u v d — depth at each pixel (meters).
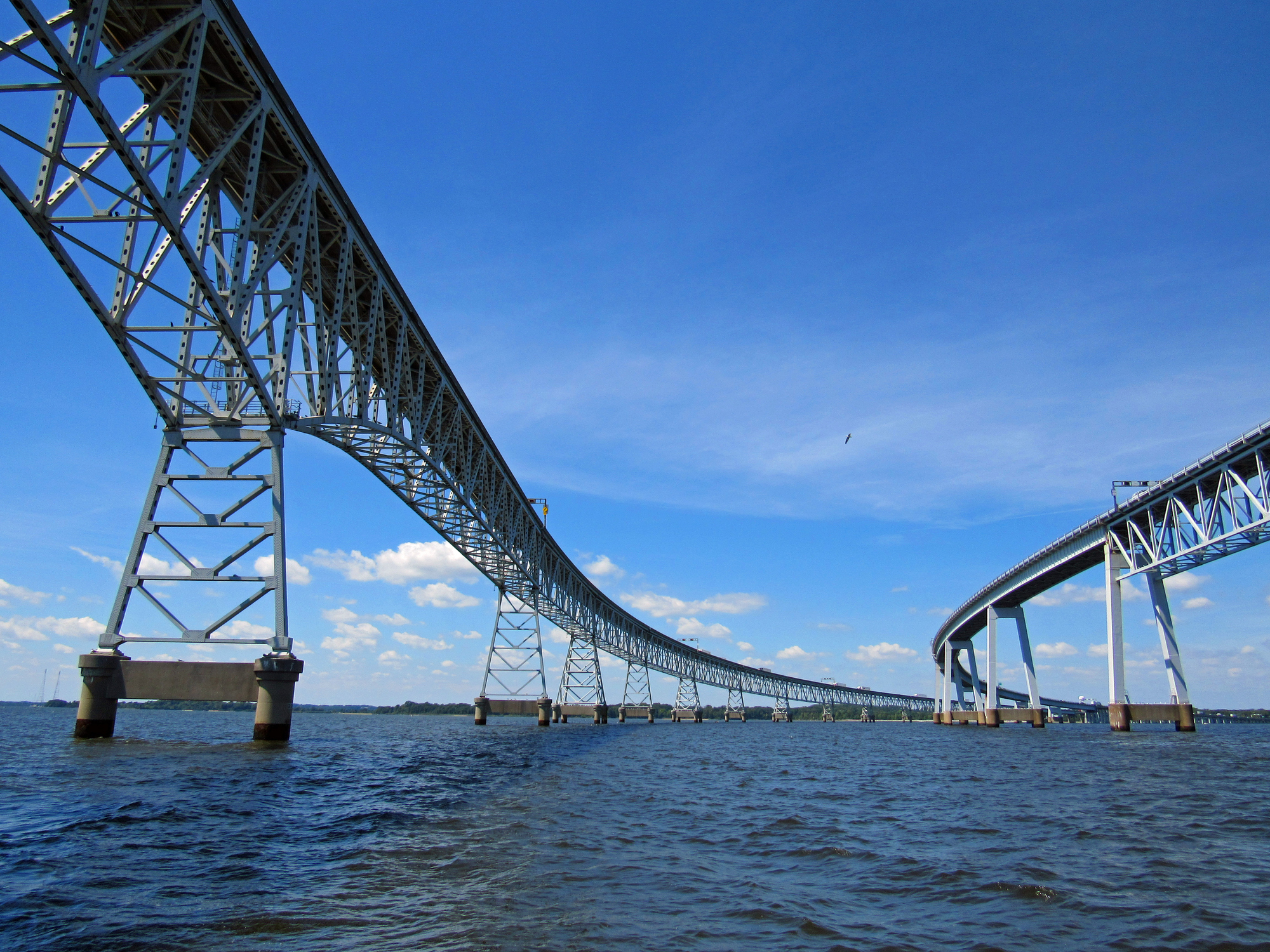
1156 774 30.02
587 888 10.26
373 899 9.41
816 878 11.38
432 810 16.84
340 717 178.50
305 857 11.65
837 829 15.98
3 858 10.88
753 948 8.02
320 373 29.62
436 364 42.44
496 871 11.05
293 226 29.55
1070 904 9.96
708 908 9.53
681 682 146.75
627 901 9.66
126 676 27.34
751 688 173.75
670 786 24.03
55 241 19.59
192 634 27.03
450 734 63.72
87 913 8.54
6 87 16.30
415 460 42.25
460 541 58.41
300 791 18.61
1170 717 62.94
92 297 21.55
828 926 8.87
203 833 13.08
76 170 17.73
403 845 12.73
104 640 27.22
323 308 29.45
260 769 22.69
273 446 27.44
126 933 7.91
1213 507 55.47
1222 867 12.30
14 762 22.09
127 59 17.38
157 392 26.53
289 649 27.19
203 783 19.12
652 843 13.83
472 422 50.50
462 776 25.19
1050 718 174.38
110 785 18.03
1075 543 72.00
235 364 28.62
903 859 12.77
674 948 7.93
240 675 27.22
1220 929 8.91
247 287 23.31
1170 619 63.22
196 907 8.88
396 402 36.28
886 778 28.42
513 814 16.80
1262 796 22.20
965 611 103.00
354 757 30.69
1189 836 15.25
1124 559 67.00
